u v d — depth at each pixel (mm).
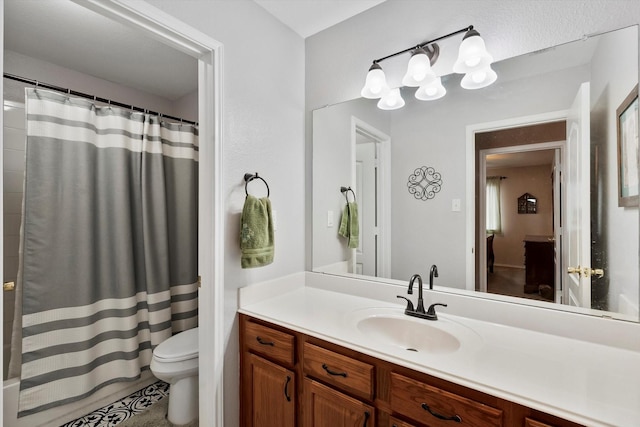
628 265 1043
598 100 1102
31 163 1662
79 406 1819
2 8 803
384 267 1632
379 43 1610
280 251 1722
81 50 2006
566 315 1129
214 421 1380
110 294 1971
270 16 1661
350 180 1732
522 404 770
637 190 1021
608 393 784
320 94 1838
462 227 1420
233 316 1456
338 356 1125
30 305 1647
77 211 1813
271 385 1345
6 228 1928
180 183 2369
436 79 1428
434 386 921
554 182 1204
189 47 1312
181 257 2373
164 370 1694
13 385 1595
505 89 1297
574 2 1139
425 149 1508
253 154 1554
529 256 1246
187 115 2740
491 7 1302
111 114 1991
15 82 1980
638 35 1027
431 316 1303
